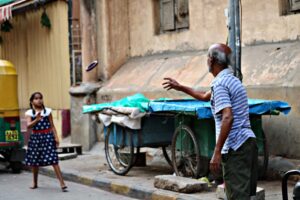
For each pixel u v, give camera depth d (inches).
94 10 699.4
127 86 645.3
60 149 650.8
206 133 419.8
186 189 404.5
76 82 764.6
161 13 663.8
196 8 596.7
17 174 591.5
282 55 483.5
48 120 483.8
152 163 567.5
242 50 530.6
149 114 458.9
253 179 273.3
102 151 663.8
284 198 226.8
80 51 768.3
